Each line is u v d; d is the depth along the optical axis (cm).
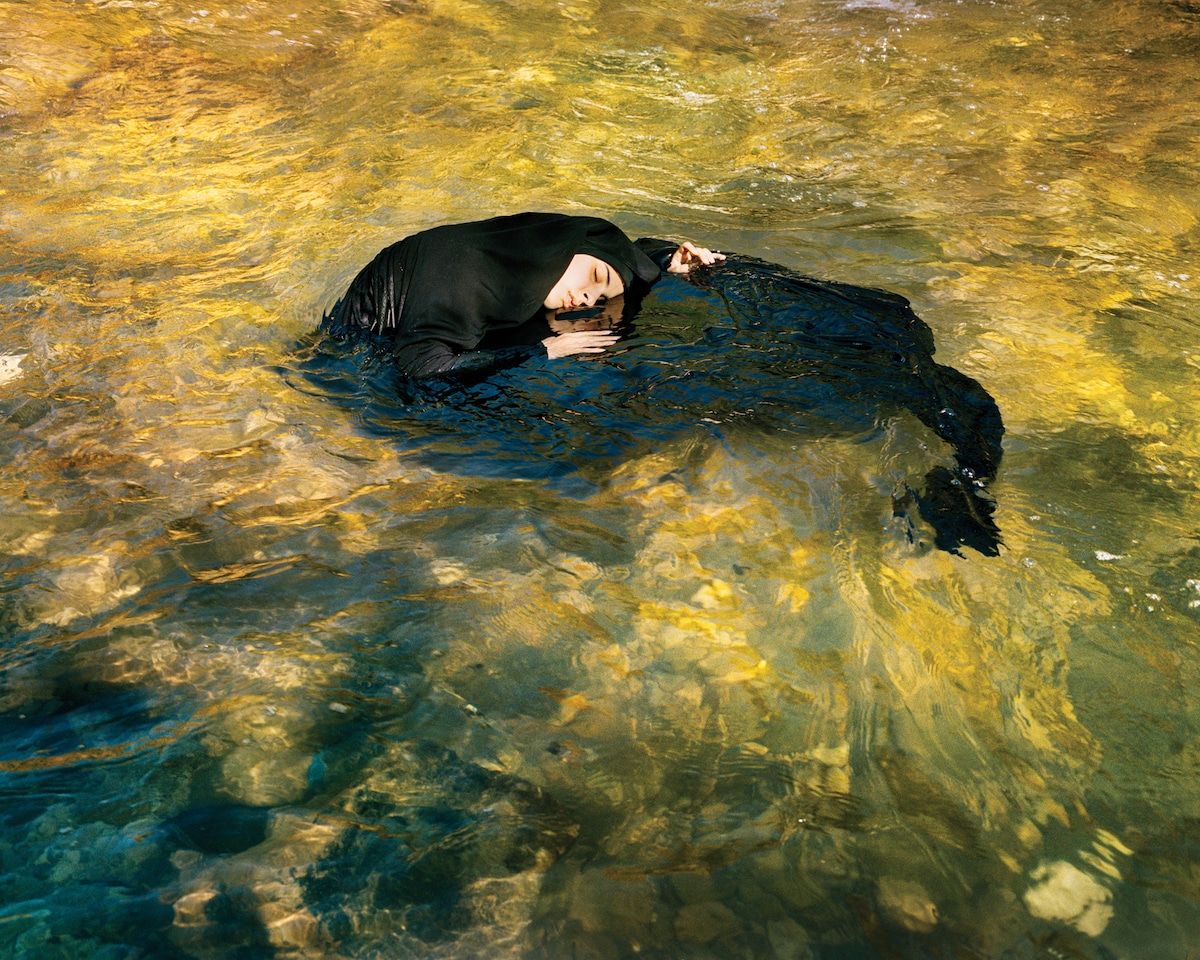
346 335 407
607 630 256
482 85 734
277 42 805
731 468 314
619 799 206
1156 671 241
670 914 182
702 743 221
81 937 173
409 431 342
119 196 566
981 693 235
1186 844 197
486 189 571
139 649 247
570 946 176
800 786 209
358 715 228
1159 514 302
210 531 296
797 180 593
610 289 401
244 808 202
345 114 684
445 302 381
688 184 587
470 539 292
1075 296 452
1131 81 751
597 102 714
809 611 262
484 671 242
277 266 482
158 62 757
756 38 861
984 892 187
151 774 210
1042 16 894
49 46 747
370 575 276
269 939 174
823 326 372
